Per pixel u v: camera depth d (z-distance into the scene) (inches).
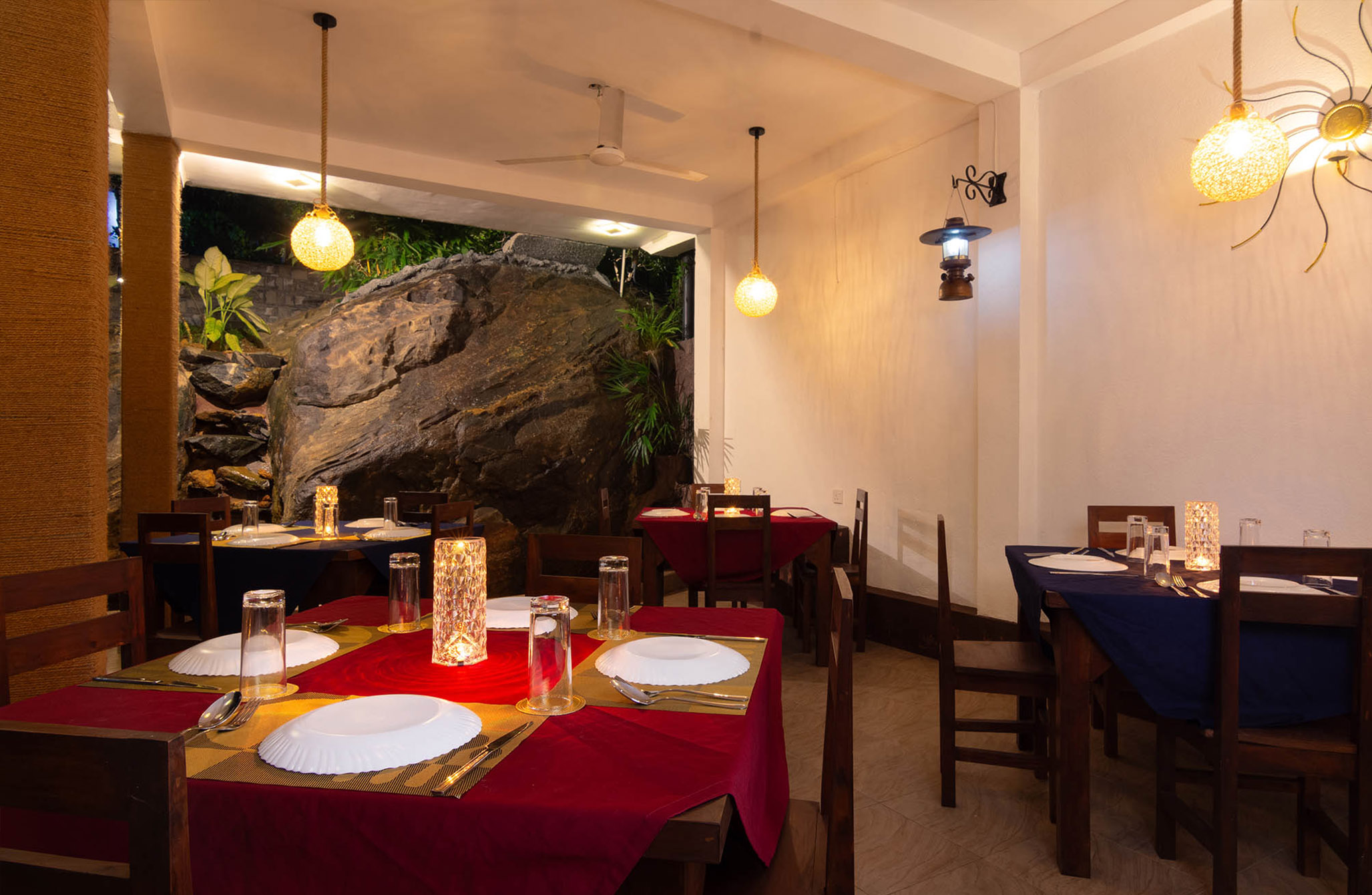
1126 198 152.6
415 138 213.9
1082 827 90.5
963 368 190.7
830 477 231.1
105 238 101.5
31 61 94.1
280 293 327.3
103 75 101.7
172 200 198.4
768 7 137.8
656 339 322.3
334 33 160.4
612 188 256.2
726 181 249.1
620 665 59.2
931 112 190.5
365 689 56.3
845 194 225.1
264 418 288.8
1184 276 143.3
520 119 201.3
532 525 283.4
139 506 194.1
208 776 41.1
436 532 150.7
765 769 58.2
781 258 250.4
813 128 207.2
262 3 148.8
